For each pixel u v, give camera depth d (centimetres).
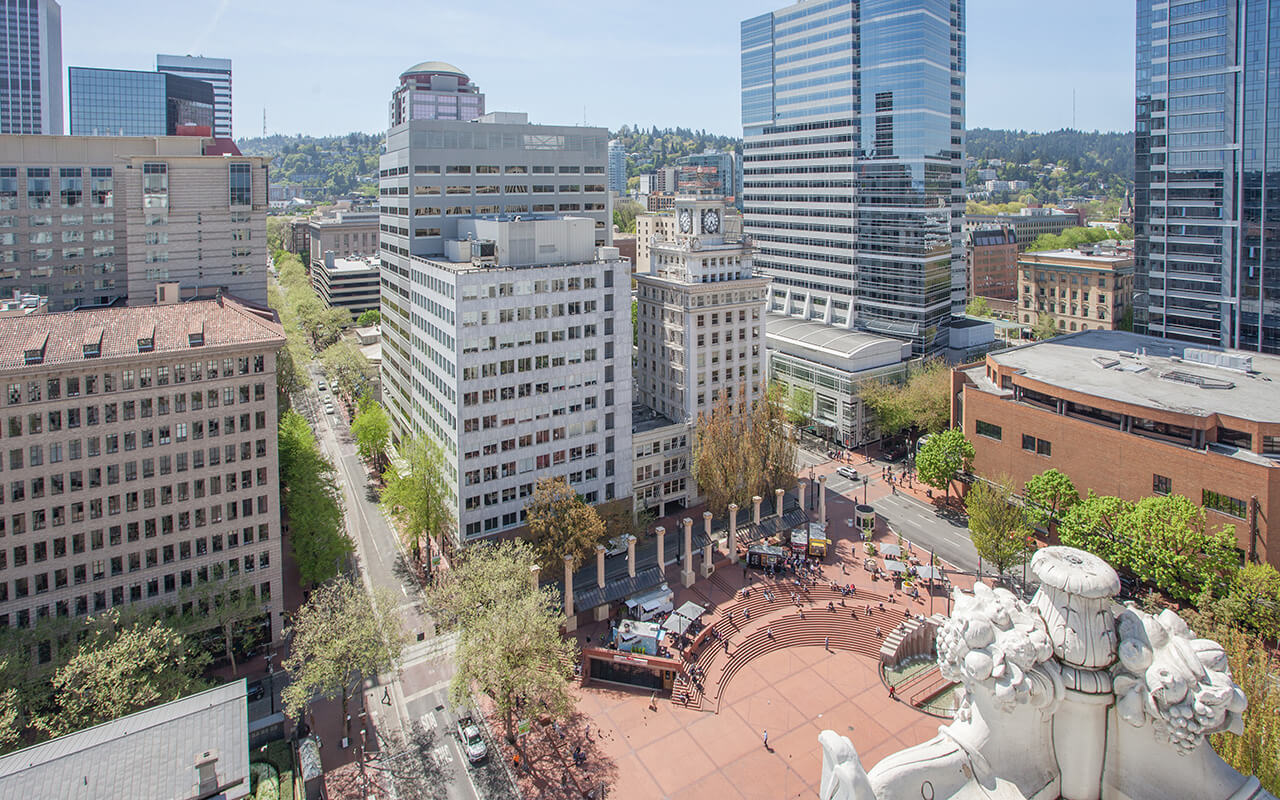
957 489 13938
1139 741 2442
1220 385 11606
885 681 9294
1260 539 9562
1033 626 2522
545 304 11262
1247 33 15362
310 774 7088
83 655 7131
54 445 8512
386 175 14862
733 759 7969
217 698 6100
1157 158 17238
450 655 9650
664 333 14425
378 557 12100
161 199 14112
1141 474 10894
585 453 11962
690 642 9794
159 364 8956
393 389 15300
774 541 12250
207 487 9356
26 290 16762
